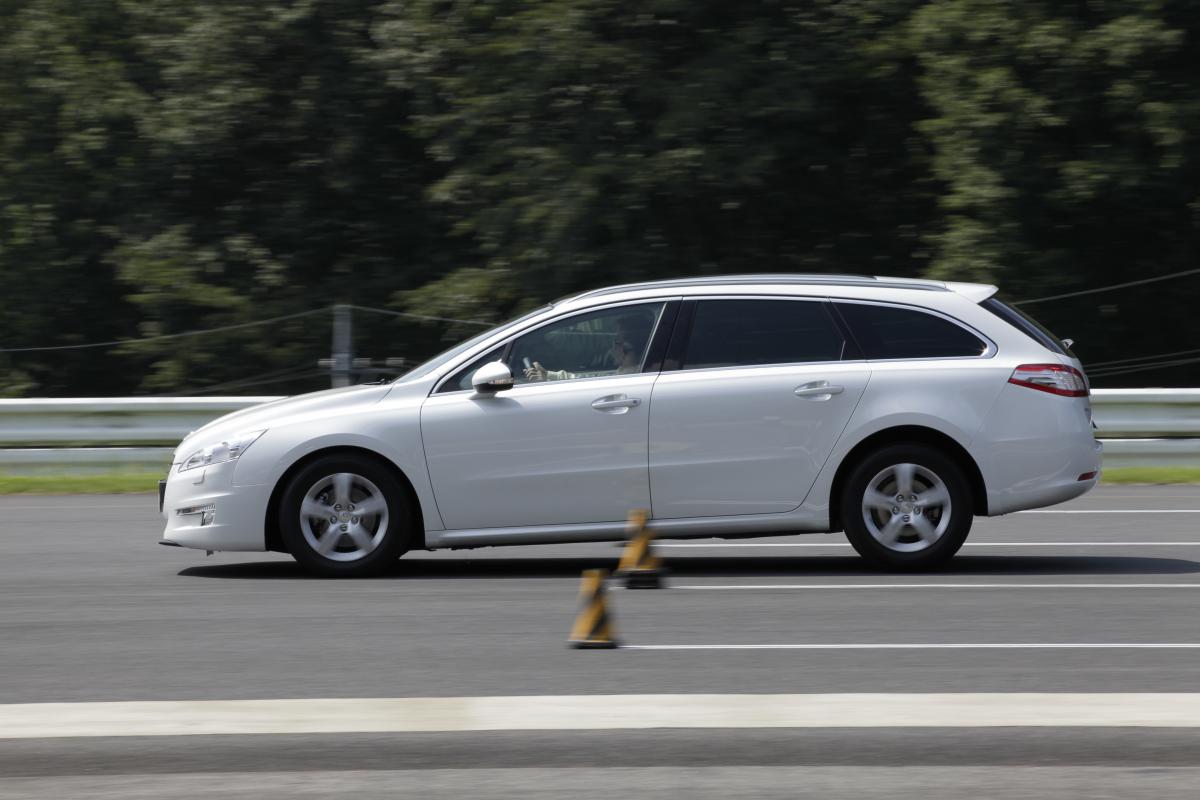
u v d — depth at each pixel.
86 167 99.94
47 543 44.81
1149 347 87.88
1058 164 81.12
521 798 19.70
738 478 37.34
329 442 37.28
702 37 86.25
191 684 26.28
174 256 95.56
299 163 99.25
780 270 90.38
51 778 20.69
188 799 19.73
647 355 37.81
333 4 96.69
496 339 38.09
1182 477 61.62
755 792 19.86
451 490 37.31
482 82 86.75
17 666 27.77
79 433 63.25
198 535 37.66
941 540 37.56
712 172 82.44
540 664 27.67
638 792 19.89
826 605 33.53
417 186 99.88
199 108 95.31
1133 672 26.77
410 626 31.34
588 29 84.44
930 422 37.34
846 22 84.38
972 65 80.69
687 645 29.25
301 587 36.38
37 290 101.12
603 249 85.94
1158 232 86.75
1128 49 75.94
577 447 37.31
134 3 101.38
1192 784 20.14
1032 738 22.31
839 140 89.69
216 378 95.31
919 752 21.64
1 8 101.44
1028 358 37.94
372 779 20.55
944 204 81.81
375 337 95.38
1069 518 49.41
